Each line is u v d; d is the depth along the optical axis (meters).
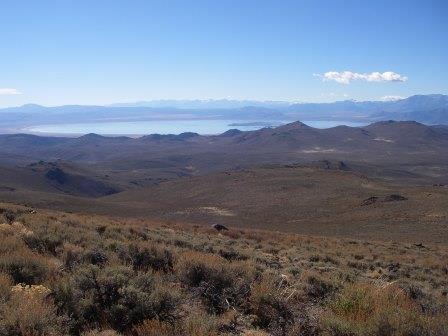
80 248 12.88
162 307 8.21
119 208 112.50
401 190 105.88
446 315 8.05
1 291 7.80
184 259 11.98
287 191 119.81
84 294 8.41
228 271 11.05
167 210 108.50
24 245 12.97
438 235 54.31
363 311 8.35
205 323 7.74
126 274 9.45
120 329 7.66
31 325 6.60
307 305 10.31
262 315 9.05
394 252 30.88
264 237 32.31
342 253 26.41
